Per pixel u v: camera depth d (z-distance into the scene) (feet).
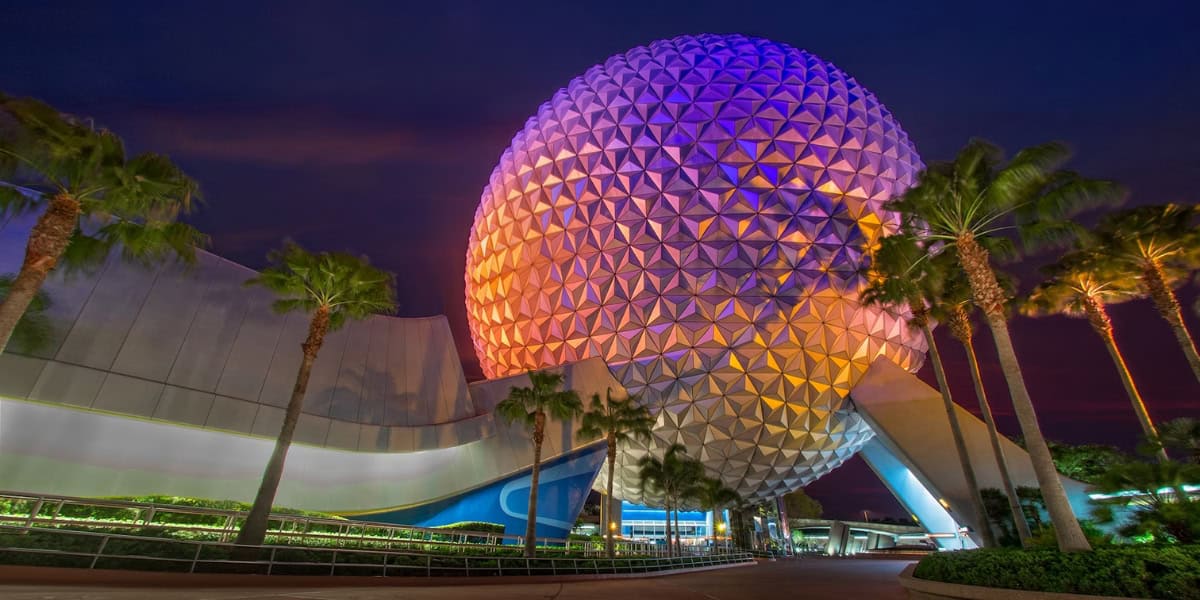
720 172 100.53
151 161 47.34
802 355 100.07
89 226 58.80
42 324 64.34
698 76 110.73
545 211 109.29
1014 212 50.85
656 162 102.73
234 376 76.23
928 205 54.19
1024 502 85.05
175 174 48.85
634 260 100.89
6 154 42.19
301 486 82.02
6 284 62.44
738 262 98.84
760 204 99.81
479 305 124.16
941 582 40.73
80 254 51.47
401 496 87.56
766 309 98.73
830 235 100.78
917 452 93.91
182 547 44.47
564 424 100.83
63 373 64.03
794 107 105.81
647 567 83.15
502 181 121.80
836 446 111.96
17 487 63.62
